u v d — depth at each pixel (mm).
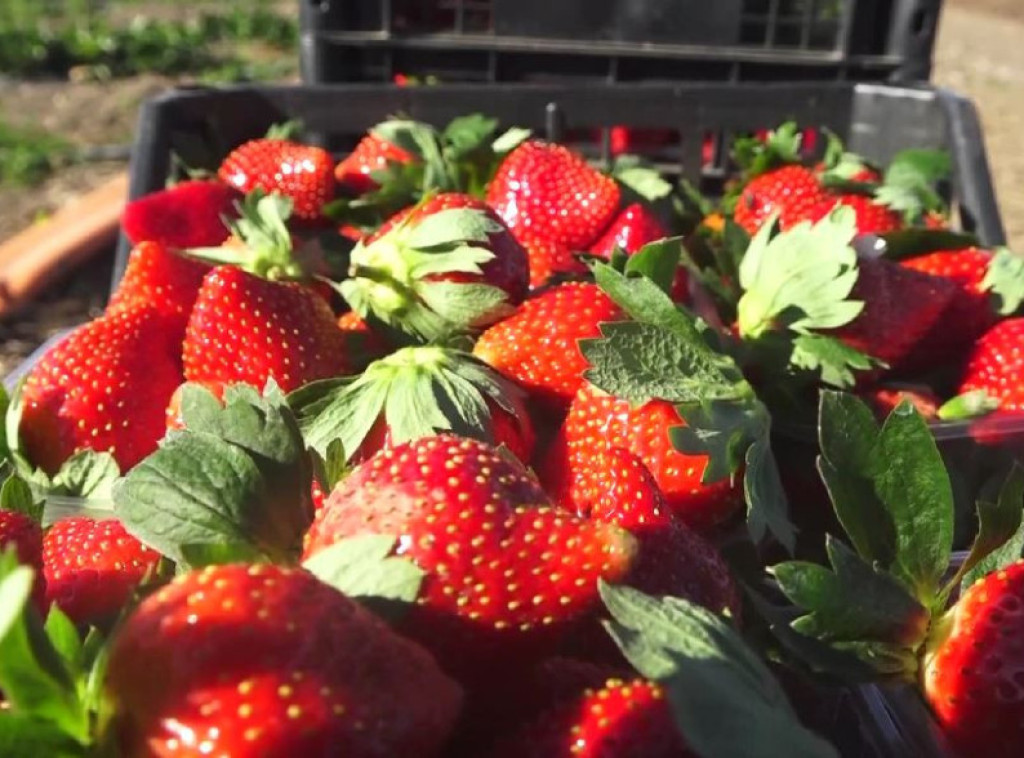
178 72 1712
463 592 183
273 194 358
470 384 250
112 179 1217
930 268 358
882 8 514
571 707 180
